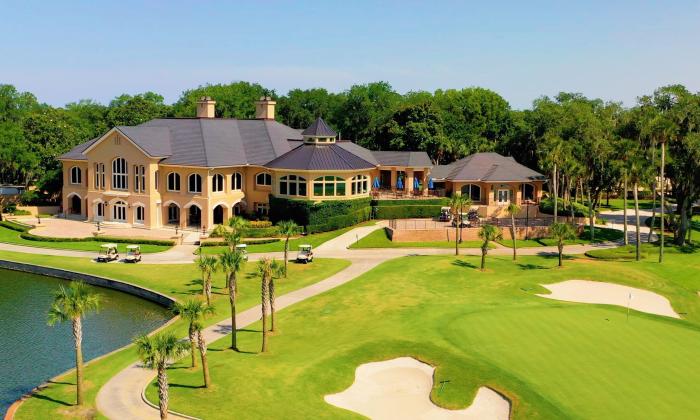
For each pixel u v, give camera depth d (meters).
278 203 94.06
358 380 42.00
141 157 94.12
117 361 46.34
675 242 89.88
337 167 93.50
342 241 87.06
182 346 37.62
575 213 102.56
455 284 64.75
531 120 127.12
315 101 179.12
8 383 44.00
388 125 128.88
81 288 39.91
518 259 77.56
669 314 56.88
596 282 65.31
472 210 98.75
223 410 37.78
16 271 75.44
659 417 34.41
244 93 185.75
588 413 35.12
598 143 95.06
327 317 54.84
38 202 113.12
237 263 47.75
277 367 43.62
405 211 100.56
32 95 181.00
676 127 78.50
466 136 136.75
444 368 41.84
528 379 39.53
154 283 67.19
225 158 95.50
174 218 99.12
